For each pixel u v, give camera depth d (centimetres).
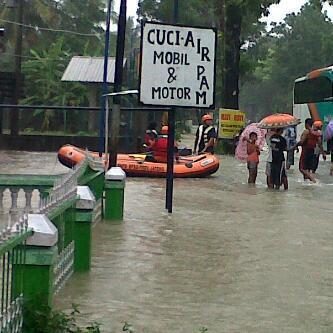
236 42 4275
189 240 1234
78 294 850
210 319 769
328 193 2119
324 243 1240
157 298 847
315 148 2541
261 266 1040
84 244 967
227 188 2208
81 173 1180
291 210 1698
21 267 655
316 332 736
